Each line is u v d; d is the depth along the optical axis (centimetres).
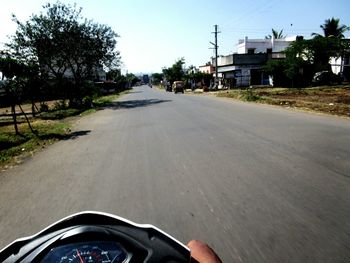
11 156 948
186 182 593
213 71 6147
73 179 660
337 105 1659
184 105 2325
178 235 395
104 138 1139
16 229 448
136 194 547
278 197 495
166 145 936
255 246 357
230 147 855
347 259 324
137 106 2598
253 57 4719
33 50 2925
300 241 362
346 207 446
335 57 4106
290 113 1483
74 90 3073
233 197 506
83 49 3144
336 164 646
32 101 2172
